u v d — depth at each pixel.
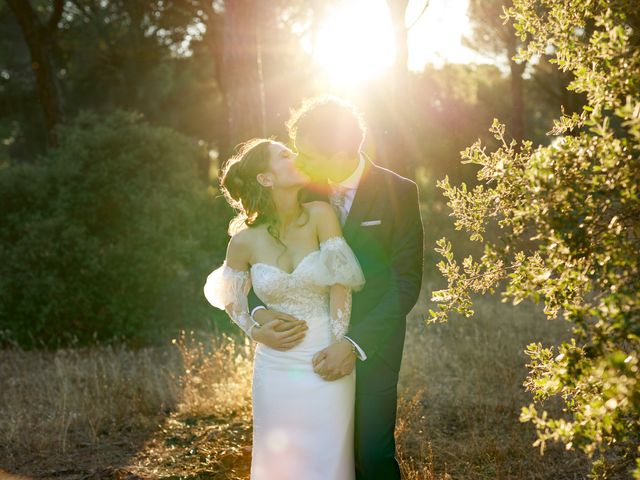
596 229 2.23
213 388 5.51
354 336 2.78
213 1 17.11
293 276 2.82
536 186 2.18
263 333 2.85
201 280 8.75
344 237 2.93
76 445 4.75
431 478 3.64
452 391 5.29
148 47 19.19
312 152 2.77
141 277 8.32
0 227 9.14
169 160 9.61
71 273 8.47
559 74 13.12
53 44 16.66
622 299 1.96
